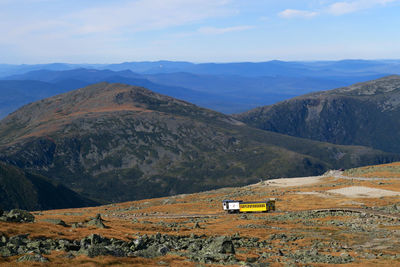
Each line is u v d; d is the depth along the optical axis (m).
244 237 82.25
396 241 74.94
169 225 107.12
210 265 48.66
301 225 103.06
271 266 51.12
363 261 56.81
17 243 52.00
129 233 75.62
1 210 69.50
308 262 55.41
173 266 46.69
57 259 44.78
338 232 89.31
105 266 44.22
